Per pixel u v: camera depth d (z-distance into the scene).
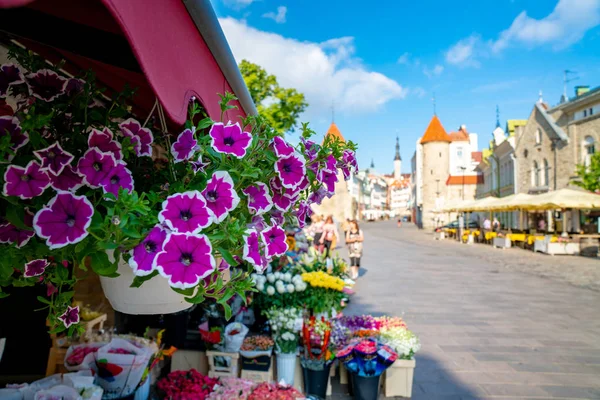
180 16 1.20
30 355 4.34
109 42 1.19
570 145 26.70
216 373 4.42
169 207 0.98
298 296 5.19
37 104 1.24
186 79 1.19
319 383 4.65
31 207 1.03
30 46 1.45
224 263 1.29
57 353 3.87
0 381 4.19
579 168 24.55
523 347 6.58
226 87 1.89
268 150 1.30
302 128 1.51
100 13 1.04
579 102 25.28
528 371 5.61
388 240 33.72
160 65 1.01
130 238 0.99
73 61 1.50
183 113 1.13
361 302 9.69
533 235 24.52
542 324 7.93
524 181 33.31
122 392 3.33
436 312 8.79
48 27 1.16
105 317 4.30
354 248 13.12
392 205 146.50
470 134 75.94
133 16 0.88
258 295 5.19
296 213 1.55
